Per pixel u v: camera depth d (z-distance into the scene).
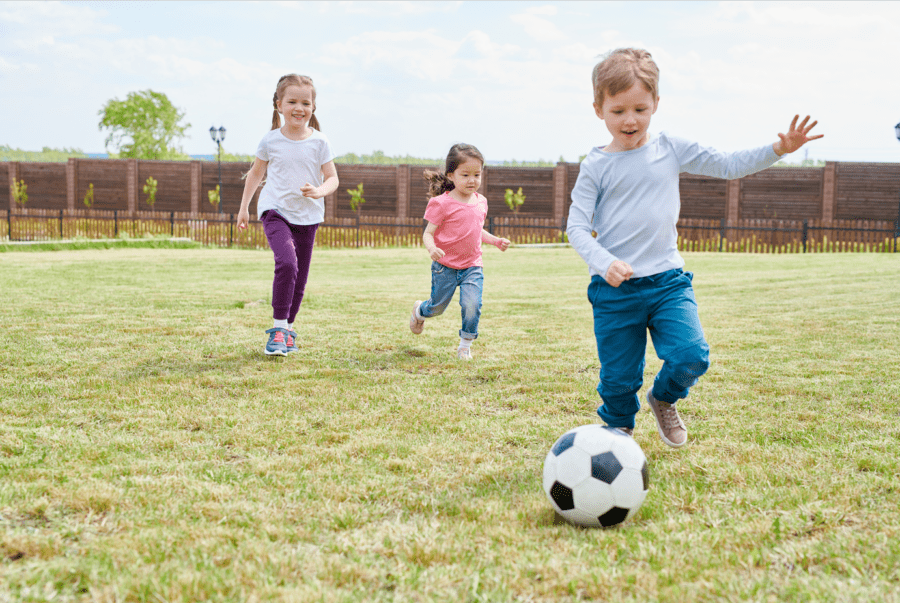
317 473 2.55
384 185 26.94
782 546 1.97
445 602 1.67
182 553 1.87
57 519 2.08
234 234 23.69
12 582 1.69
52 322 5.98
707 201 24.31
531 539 2.04
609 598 1.70
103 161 29.58
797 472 2.58
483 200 4.96
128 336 5.38
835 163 23.22
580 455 2.19
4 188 30.38
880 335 5.81
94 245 18.89
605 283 2.81
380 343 5.32
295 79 4.76
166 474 2.50
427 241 4.71
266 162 5.05
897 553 1.91
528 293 9.40
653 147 2.84
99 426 3.07
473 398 3.73
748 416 3.40
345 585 1.74
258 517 2.13
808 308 7.58
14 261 13.67
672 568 1.83
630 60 2.71
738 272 12.75
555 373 4.37
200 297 8.01
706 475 2.59
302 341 5.35
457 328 6.14
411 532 2.06
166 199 29.39
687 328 2.61
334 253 18.66
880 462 2.67
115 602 1.64
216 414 3.31
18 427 3.01
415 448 2.86
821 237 21.92
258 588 1.68
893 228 21.36
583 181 2.89
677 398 2.85
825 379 4.20
